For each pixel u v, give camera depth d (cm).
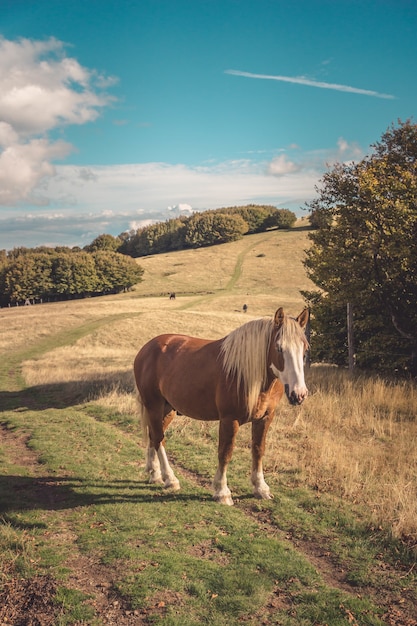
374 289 1428
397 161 1455
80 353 2930
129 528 527
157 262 10319
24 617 374
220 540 495
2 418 1220
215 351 618
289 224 13538
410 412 1007
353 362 1505
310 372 1491
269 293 6925
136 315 4675
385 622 364
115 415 1165
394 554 467
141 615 374
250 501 605
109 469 753
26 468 777
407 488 607
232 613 376
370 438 865
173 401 654
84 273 8338
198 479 703
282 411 1047
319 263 1681
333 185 1496
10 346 3441
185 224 12812
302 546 493
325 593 400
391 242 1305
